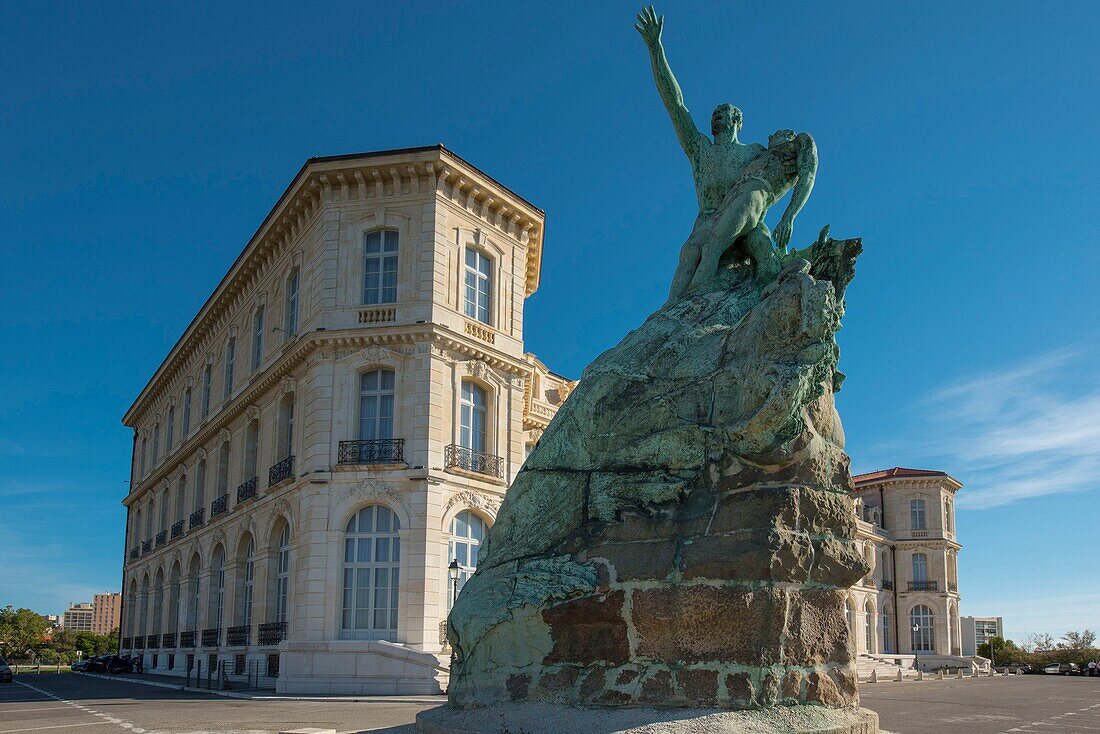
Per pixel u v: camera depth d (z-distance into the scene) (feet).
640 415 21.81
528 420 122.21
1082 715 60.75
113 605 609.42
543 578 20.63
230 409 114.42
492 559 22.50
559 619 20.02
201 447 132.16
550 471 22.61
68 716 55.16
